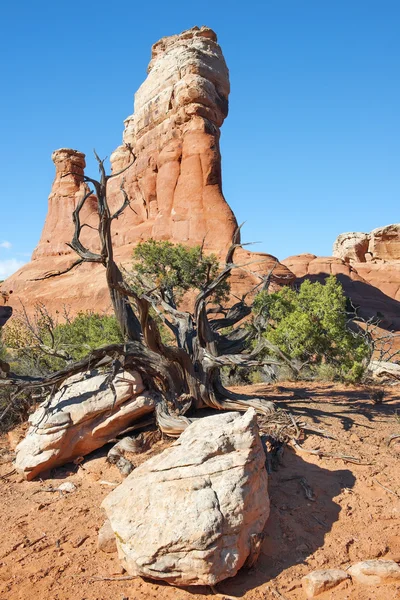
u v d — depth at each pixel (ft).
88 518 20.88
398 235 232.12
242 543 16.05
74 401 26.89
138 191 155.94
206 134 137.90
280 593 15.53
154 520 16.16
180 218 133.90
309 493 20.76
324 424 28.58
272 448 24.09
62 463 26.50
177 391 28.17
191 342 30.09
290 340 40.57
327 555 17.20
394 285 193.77
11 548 19.07
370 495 20.75
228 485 16.60
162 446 26.18
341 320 39.65
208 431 18.97
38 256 180.14
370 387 39.34
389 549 17.44
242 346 32.81
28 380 27.12
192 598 15.42
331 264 167.32
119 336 46.83
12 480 25.85
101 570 17.26
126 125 190.19
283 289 44.88
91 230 168.04
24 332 55.52
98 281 135.33
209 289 29.73
